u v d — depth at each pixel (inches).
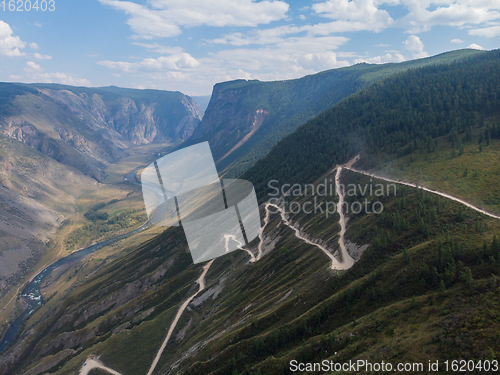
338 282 3659.0
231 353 3440.0
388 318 2851.9
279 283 4379.9
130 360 4488.2
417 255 3287.4
